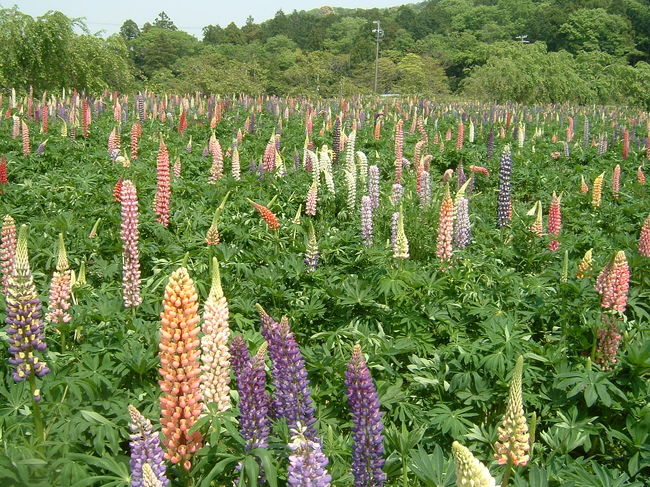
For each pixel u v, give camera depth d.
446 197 3.02
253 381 1.47
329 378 2.09
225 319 1.56
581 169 6.34
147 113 9.06
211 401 1.55
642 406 1.93
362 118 9.18
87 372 1.90
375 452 1.45
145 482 1.25
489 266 3.06
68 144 6.18
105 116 8.98
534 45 20.52
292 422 1.55
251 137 7.33
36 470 1.49
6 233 2.29
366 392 1.45
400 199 4.13
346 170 4.24
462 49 41.66
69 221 3.46
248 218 3.70
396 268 2.88
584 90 18.88
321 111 10.57
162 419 1.49
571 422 1.92
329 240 3.30
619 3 43.47
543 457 1.84
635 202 4.61
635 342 2.14
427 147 6.87
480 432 1.88
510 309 2.62
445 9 55.38
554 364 2.09
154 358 2.00
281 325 1.57
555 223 3.61
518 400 1.41
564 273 2.57
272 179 4.65
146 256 3.09
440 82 28.91
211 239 3.01
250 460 1.42
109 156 5.48
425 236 3.62
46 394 1.81
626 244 3.53
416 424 1.93
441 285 2.71
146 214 3.52
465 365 2.11
